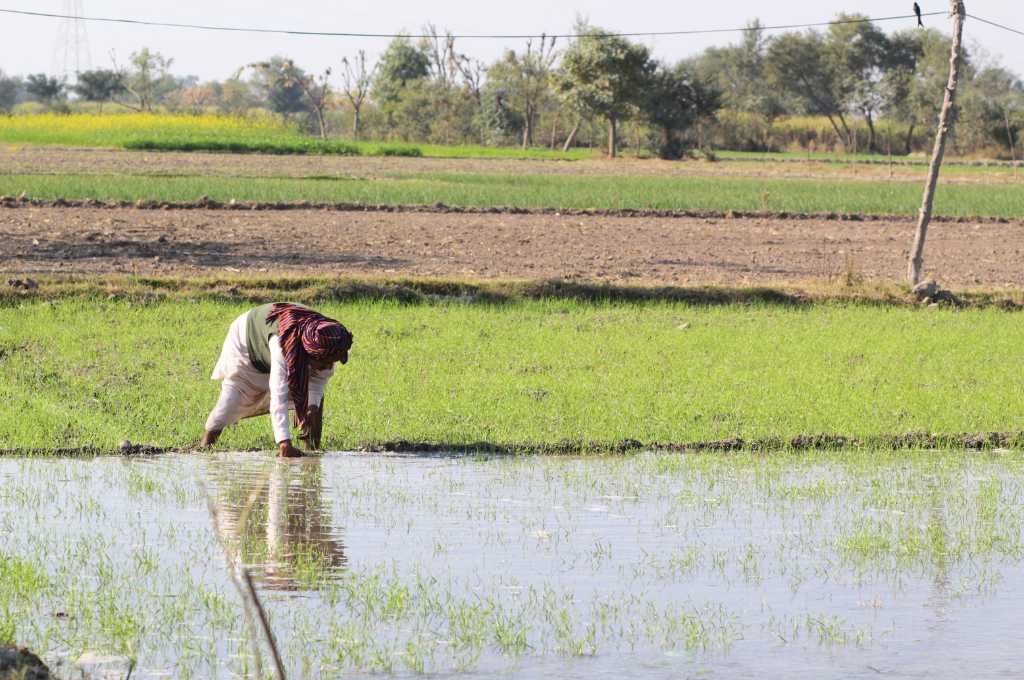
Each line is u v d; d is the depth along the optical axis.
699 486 16.61
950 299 37.41
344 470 16.94
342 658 9.72
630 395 22.84
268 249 44.12
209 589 11.48
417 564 12.57
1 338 26.42
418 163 113.62
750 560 13.00
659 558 13.02
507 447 18.66
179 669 9.41
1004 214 69.44
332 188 70.06
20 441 18.14
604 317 33.09
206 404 21.05
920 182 100.25
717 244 51.81
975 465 18.45
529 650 10.04
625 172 108.75
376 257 43.12
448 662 9.70
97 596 11.16
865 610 11.34
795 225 61.31
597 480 16.81
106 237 45.03
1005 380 25.75
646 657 9.95
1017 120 172.50
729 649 10.19
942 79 188.75
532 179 87.44
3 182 65.19
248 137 139.62
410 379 23.84
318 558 12.69
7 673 8.86
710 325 32.38
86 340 26.83
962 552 13.48
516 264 42.69
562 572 12.42
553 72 155.62
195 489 15.59
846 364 27.14
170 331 28.27
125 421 19.66
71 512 14.41
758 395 23.25
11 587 11.32
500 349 27.62
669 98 149.75
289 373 16.72
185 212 55.97
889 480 17.22
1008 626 10.92
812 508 15.48
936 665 9.85
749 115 190.88
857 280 38.53
